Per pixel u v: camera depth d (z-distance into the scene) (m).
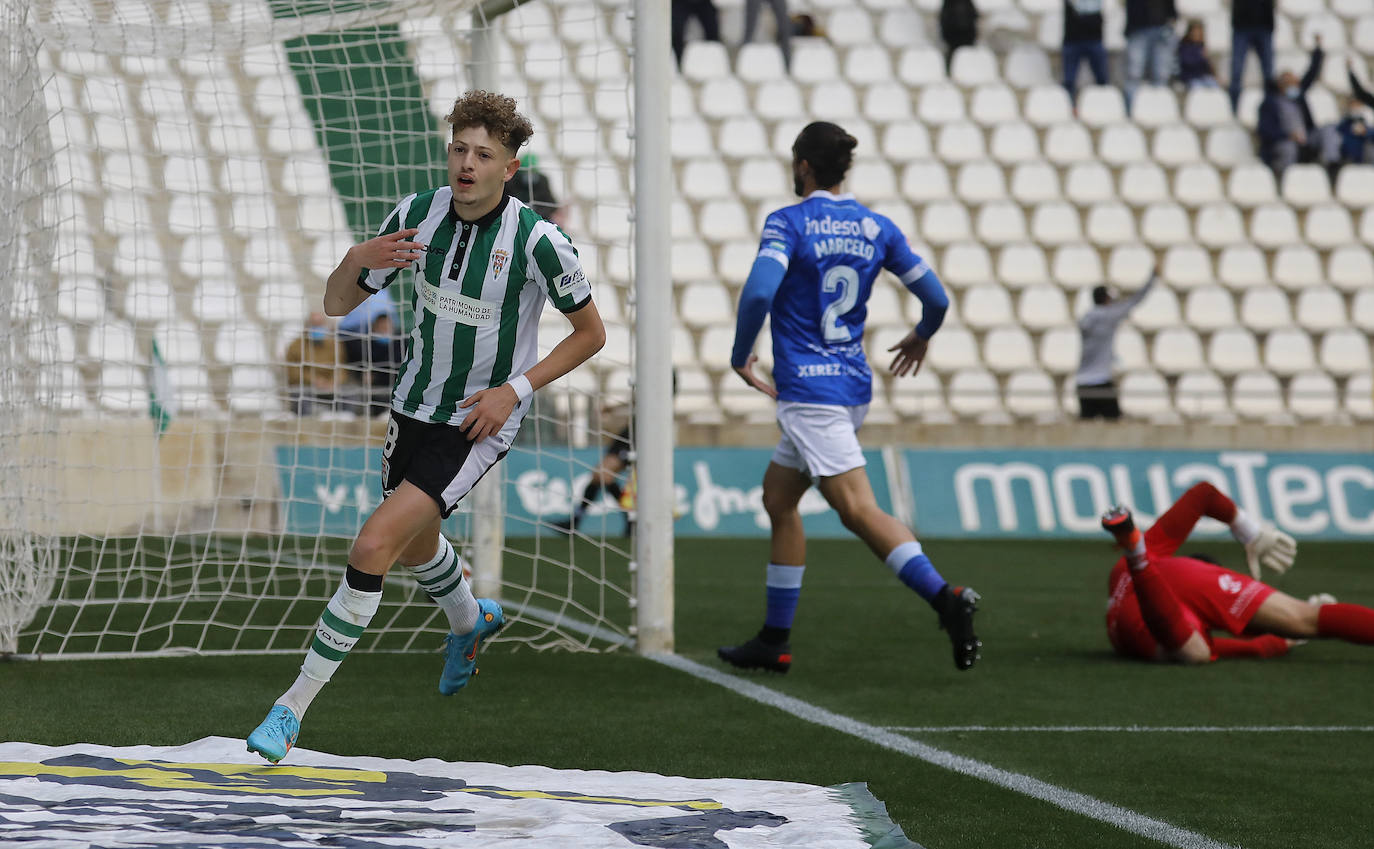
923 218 59.19
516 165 12.44
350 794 11.16
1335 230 61.22
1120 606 20.89
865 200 59.44
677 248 57.00
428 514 12.42
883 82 63.00
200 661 19.52
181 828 9.77
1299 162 62.53
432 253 12.44
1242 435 50.00
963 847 10.45
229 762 12.41
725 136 60.81
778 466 18.89
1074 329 56.34
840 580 32.38
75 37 22.09
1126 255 59.09
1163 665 20.38
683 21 62.97
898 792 12.21
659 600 21.25
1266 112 62.06
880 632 23.84
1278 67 65.88
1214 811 11.77
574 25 61.00
